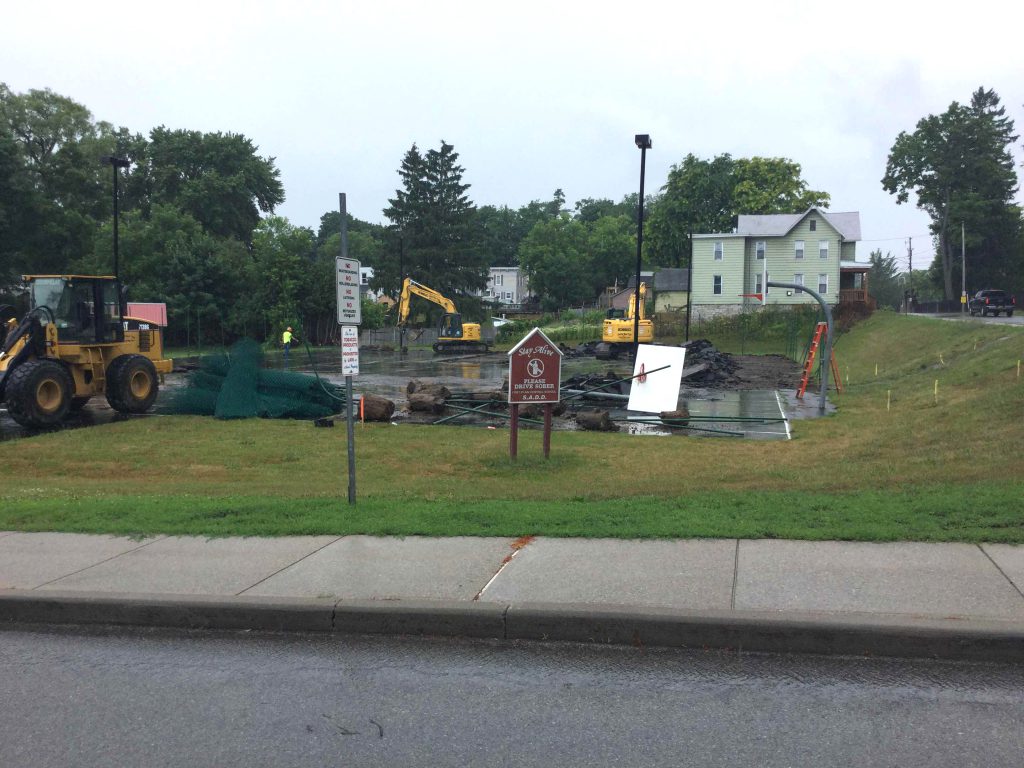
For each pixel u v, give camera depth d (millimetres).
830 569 6578
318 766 4215
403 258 76312
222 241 73000
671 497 9891
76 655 5820
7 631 6344
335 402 22375
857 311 56938
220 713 4848
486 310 86625
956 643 5258
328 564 7242
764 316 60562
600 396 24375
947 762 4094
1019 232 79500
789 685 5012
